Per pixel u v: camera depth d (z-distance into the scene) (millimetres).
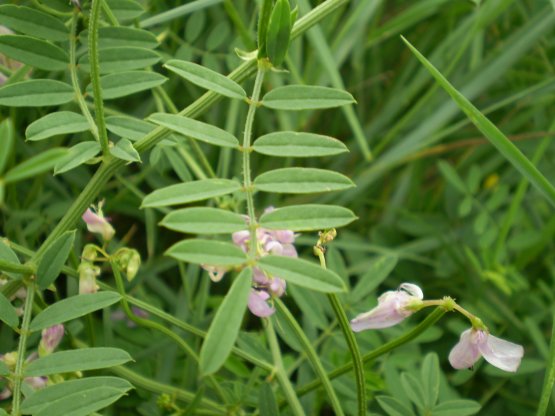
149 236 341
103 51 258
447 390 318
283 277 202
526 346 378
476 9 422
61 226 246
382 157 415
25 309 239
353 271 391
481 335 238
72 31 260
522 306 391
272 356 291
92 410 223
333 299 241
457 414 277
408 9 436
